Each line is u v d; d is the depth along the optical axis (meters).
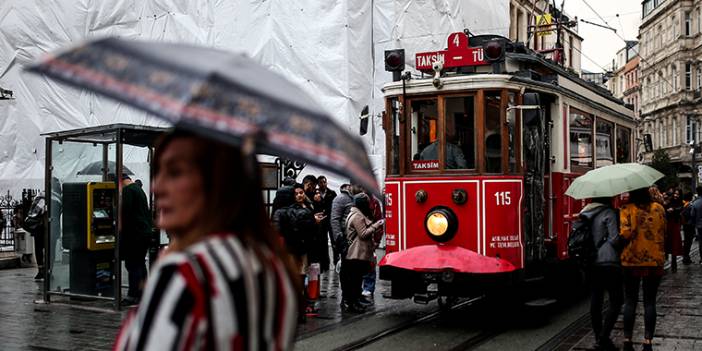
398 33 21.94
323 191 14.01
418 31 22.08
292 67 21.98
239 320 1.80
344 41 21.52
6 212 18.23
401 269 9.55
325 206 14.00
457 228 9.66
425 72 10.59
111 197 11.50
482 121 9.66
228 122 1.62
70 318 10.14
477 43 10.89
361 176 1.70
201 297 1.76
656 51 70.25
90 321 9.91
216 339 1.76
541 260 10.33
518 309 11.12
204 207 2.00
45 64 1.74
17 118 25.23
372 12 22.17
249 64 1.91
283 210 9.95
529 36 22.16
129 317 2.00
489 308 11.26
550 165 10.96
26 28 25.22
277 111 1.69
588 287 12.88
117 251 10.65
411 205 9.92
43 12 25.12
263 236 2.08
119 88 1.67
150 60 1.73
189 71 1.68
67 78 1.70
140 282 11.16
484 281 9.12
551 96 10.92
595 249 8.01
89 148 11.62
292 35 22.02
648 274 7.87
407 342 8.73
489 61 9.80
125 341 1.90
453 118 9.84
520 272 9.63
